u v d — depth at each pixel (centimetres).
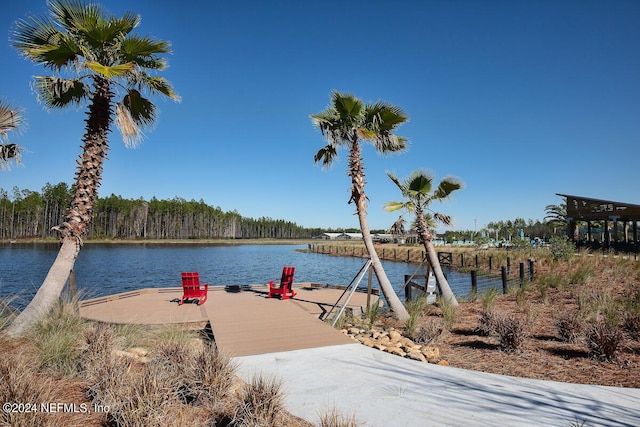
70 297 722
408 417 340
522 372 479
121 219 9462
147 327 735
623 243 2461
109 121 705
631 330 625
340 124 935
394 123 927
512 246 3556
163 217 10650
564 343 601
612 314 705
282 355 544
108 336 441
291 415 346
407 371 474
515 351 561
